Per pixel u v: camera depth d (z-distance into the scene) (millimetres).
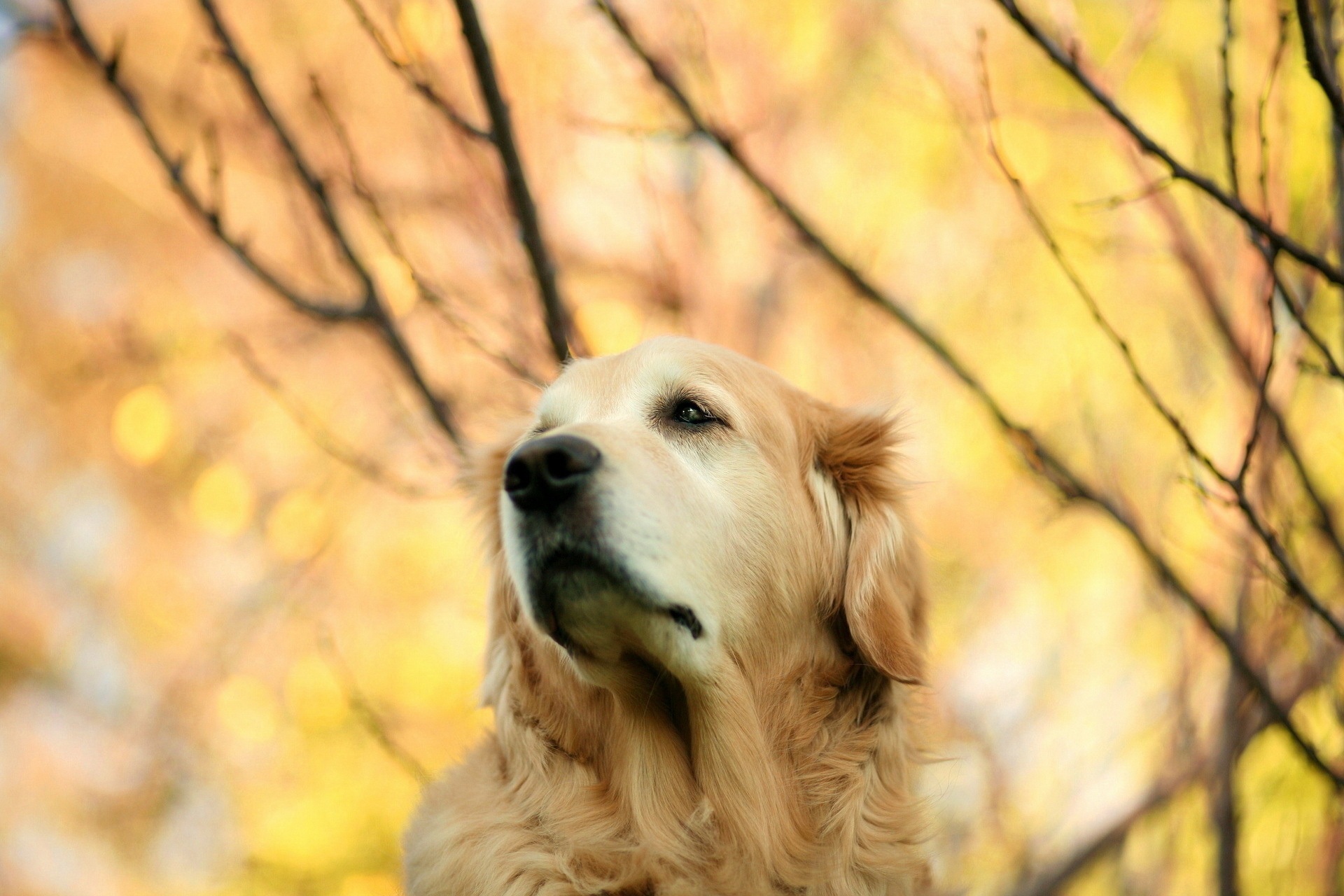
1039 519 7938
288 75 8320
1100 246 6094
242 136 6055
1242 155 5090
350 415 10398
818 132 8695
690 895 3791
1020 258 8500
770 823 3891
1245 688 4551
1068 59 3459
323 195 4672
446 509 9836
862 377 8586
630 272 7512
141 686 11672
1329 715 4969
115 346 10844
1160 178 4664
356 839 6961
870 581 4164
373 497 9969
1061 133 7598
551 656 4051
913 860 4023
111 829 10570
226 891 7176
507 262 5547
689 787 3943
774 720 4031
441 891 3838
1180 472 5484
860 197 8844
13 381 14273
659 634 3633
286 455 10523
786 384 4500
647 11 6344
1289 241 3221
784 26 8578
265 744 8508
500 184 5555
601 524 3518
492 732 4359
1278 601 4535
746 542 3961
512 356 5270
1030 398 8164
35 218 14609
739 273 8078
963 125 5914
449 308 5188
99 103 14383
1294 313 3510
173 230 14141
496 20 7848
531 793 3992
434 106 4195
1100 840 5652
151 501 12844
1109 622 7332
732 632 3877
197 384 10609
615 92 7547
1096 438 5699
